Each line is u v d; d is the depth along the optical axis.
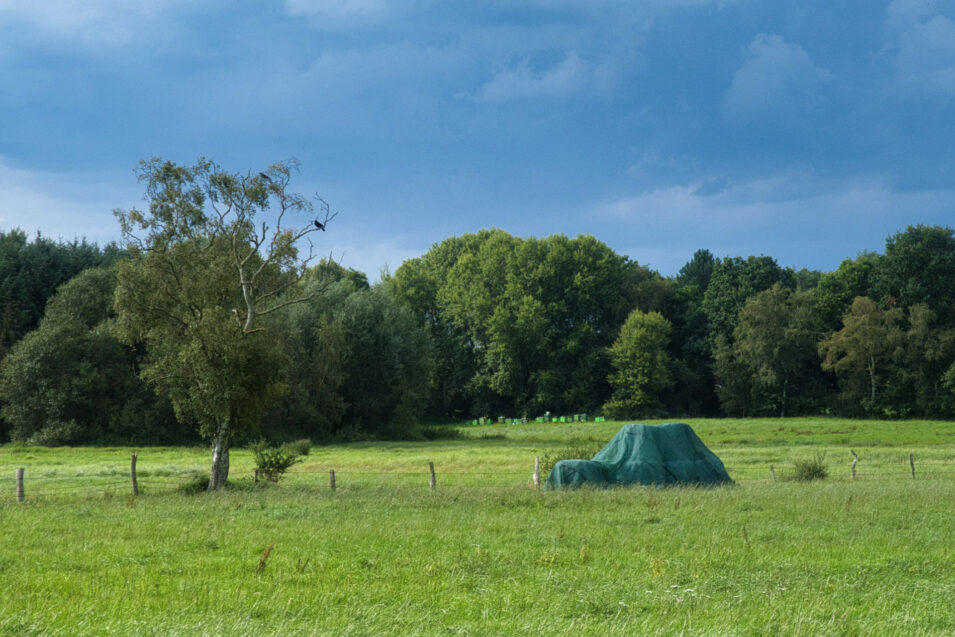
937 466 41.38
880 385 99.00
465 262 119.56
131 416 66.25
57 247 84.06
